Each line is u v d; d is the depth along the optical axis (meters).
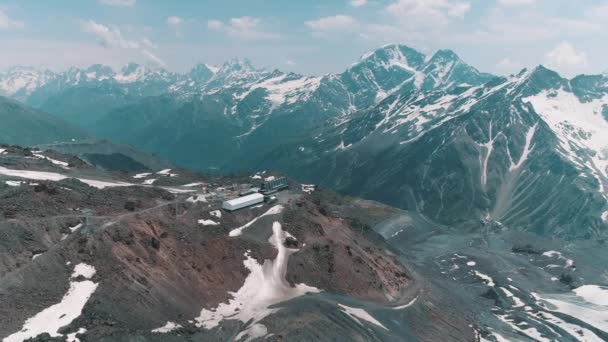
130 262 124.88
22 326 98.38
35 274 110.44
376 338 131.12
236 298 136.75
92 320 104.56
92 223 133.25
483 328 171.88
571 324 190.50
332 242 178.38
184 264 136.62
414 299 170.88
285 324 123.62
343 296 153.00
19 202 134.00
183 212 163.75
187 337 113.50
